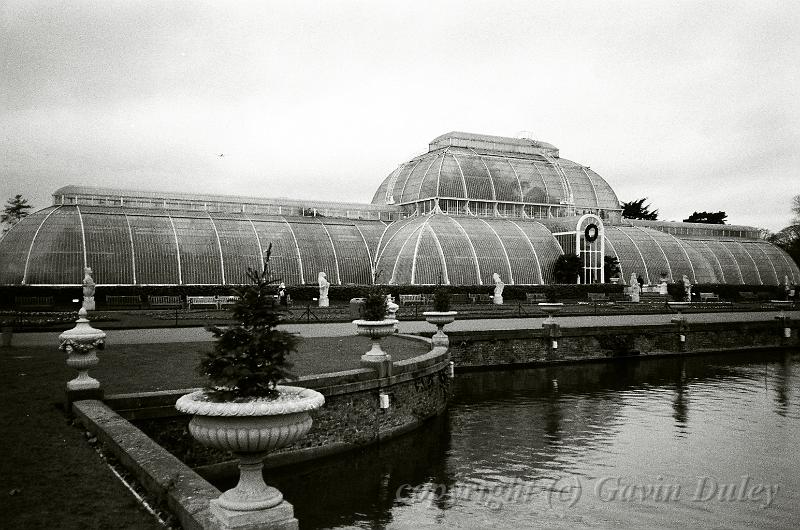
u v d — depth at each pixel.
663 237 102.56
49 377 24.17
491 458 25.89
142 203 80.31
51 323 42.50
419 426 30.81
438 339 38.59
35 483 13.26
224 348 11.15
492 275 81.44
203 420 10.47
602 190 110.88
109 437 15.59
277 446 10.69
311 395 11.68
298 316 52.06
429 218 84.88
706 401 37.62
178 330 40.12
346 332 43.53
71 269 64.25
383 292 28.91
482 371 47.59
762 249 117.81
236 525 10.09
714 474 24.20
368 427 26.91
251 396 10.91
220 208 85.81
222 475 21.45
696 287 95.56
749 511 20.70
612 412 34.44
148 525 11.35
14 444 15.94
